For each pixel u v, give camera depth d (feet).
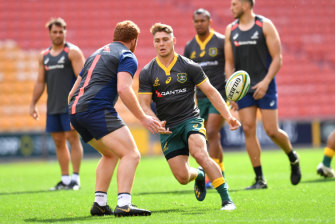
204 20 106.42
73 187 106.52
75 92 66.95
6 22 314.14
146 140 230.48
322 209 66.80
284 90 295.28
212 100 71.31
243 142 235.61
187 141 71.61
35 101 111.55
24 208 77.77
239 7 98.78
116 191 99.19
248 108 97.60
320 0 342.44
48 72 107.65
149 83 74.28
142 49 304.50
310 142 243.81
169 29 73.00
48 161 220.43
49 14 320.29
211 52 107.24
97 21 319.06
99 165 70.13
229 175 127.75
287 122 241.96
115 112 65.46
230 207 67.41
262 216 61.62
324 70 307.37
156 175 135.64
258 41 97.81
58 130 107.34
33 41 306.55
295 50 321.11
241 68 100.78
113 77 65.87
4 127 263.49
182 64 73.31
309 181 105.70
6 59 293.64
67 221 63.21
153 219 60.95
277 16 334.44
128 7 327.26
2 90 279.28
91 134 66.03
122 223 57.77
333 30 330.95
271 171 135.03
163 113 74.28
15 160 218.38
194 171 75.56
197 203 78.38
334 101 293.02
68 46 107.65
